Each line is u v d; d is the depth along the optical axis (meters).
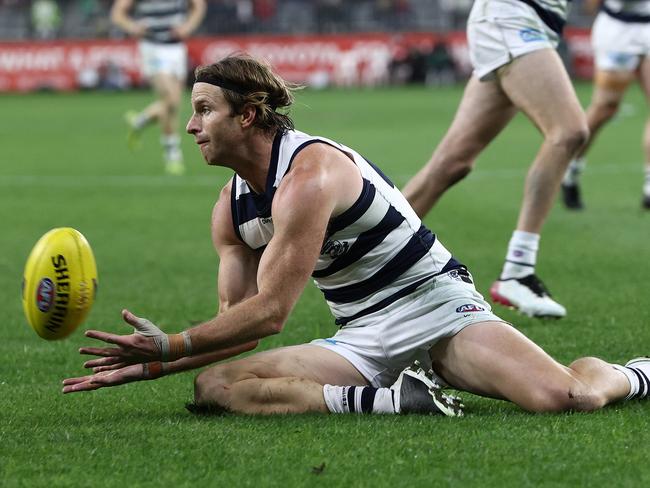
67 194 30.23
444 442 9.17
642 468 8.54
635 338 13.65
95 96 74.62
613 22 23.86
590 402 10.03
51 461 8.84
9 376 12.38
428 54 79.88
